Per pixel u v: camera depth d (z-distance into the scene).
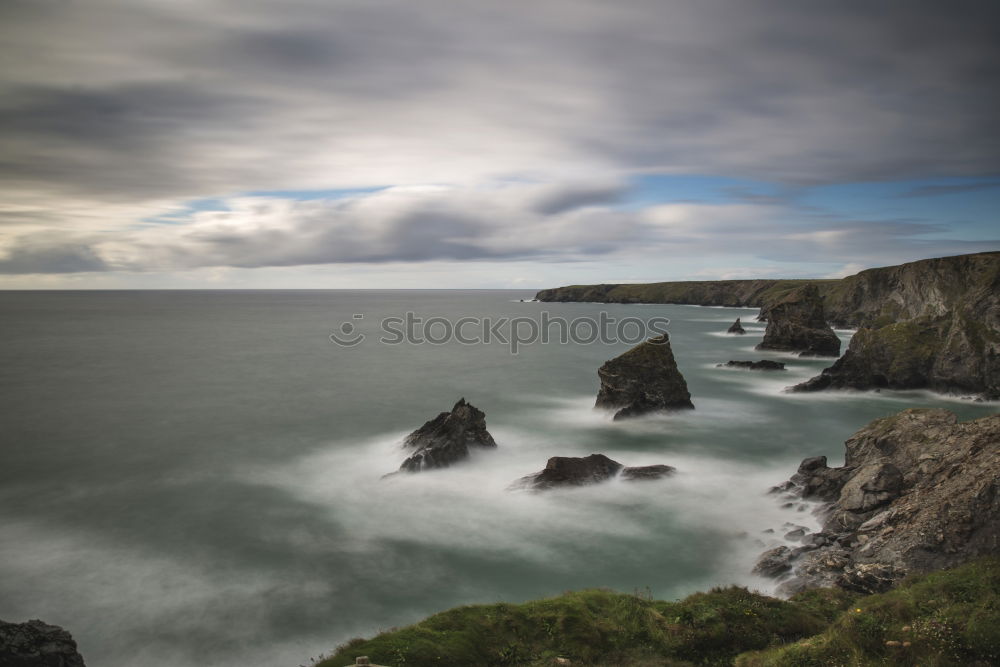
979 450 27.78
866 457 35.28
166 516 35.22
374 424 57.22
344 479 41.16
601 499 35.94
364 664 15.27
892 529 25.52
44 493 39.09
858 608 19.19
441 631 19.08
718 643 18.88
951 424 32.94
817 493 34.00
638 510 34.53
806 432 52.97
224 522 34.25
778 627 19.58
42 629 17.33
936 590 19.44
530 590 26.73
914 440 33.09
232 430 55.03
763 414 59.72
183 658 22.25
